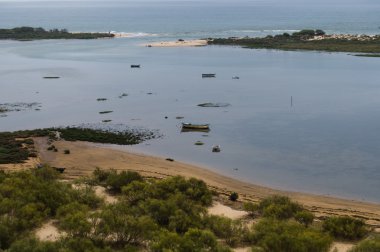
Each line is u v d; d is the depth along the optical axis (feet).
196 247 93.91
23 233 102.58
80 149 203.21
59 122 255.29
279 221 114.32
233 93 326.24
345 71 415.44
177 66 462.60
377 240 99.86
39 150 199.72
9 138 215.51
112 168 172.45
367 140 214.07
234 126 242.37
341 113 266.57
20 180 136.98
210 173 173.58
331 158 190.60
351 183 162.91
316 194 152.25
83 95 327.26
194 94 324.80
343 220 115.03
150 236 102.22
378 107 279.90
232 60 502.79
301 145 208.54
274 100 302.25
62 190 131.23
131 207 123.34
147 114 270.46
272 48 602.85
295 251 93.66
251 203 132.87
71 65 474.90
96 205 128.88
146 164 184.03
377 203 144.46
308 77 387.75
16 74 418.72
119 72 427.33
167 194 134.00
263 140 217.36
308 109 276.62
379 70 415.64
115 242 101.60
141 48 627.05
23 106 296.10
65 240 96.63
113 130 236.22
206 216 116.98
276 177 169.48
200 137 223.92
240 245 104.32
